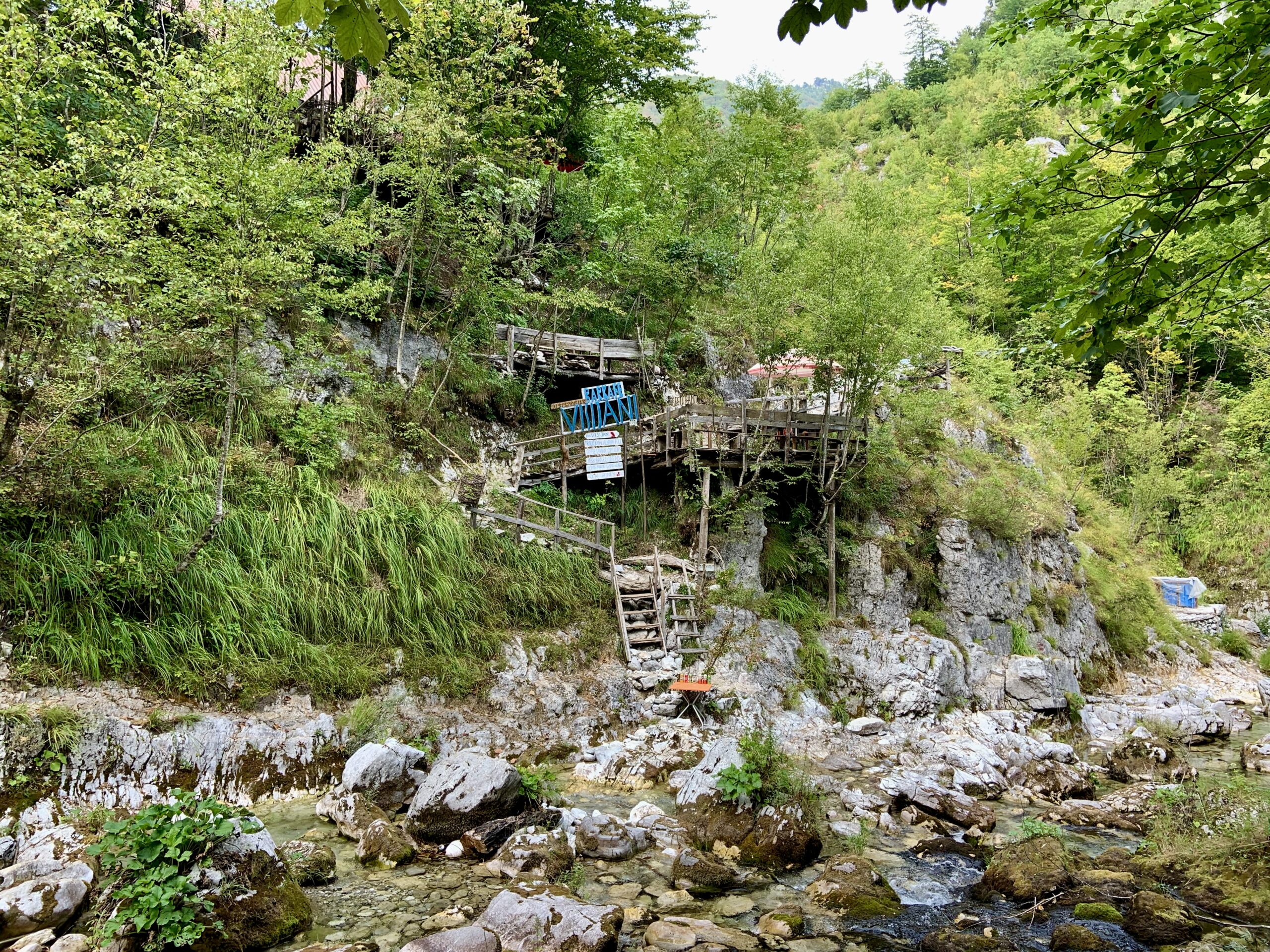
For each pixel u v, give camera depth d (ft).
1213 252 19.92
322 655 32.96
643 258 62.03
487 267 51.03
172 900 17.44
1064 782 37.29
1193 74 13.35
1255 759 41.93
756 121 76.59
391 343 51.96
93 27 32.89
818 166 168.14
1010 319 105.50
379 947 18.63
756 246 76.84
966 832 30.35
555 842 24.61
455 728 34.01
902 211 55.36
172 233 34.24
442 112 45.91
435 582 38.58
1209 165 15.26
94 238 27.76
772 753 28.99
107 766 25.17
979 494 59.88
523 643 39.73
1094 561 76.02
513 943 18.90
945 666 48.34
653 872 24.36
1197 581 87.40
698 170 72.38
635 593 45.70
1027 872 24.80
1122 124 16.26
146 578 30.04
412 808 25.84
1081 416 97.19
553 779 31.22
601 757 34.96
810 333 50.21
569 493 53.93
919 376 68.44
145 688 28.45
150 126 34.88
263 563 34.24
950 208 108.78
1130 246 15.93
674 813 29.35
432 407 50.47
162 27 40.37
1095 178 18.16
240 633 31.42
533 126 59.62
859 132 229.25
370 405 47.11
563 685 38.75
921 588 54.90
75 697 26.50
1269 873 23.45
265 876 19.66
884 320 48.70
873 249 50.01
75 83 35.50
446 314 55.36
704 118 79.97
